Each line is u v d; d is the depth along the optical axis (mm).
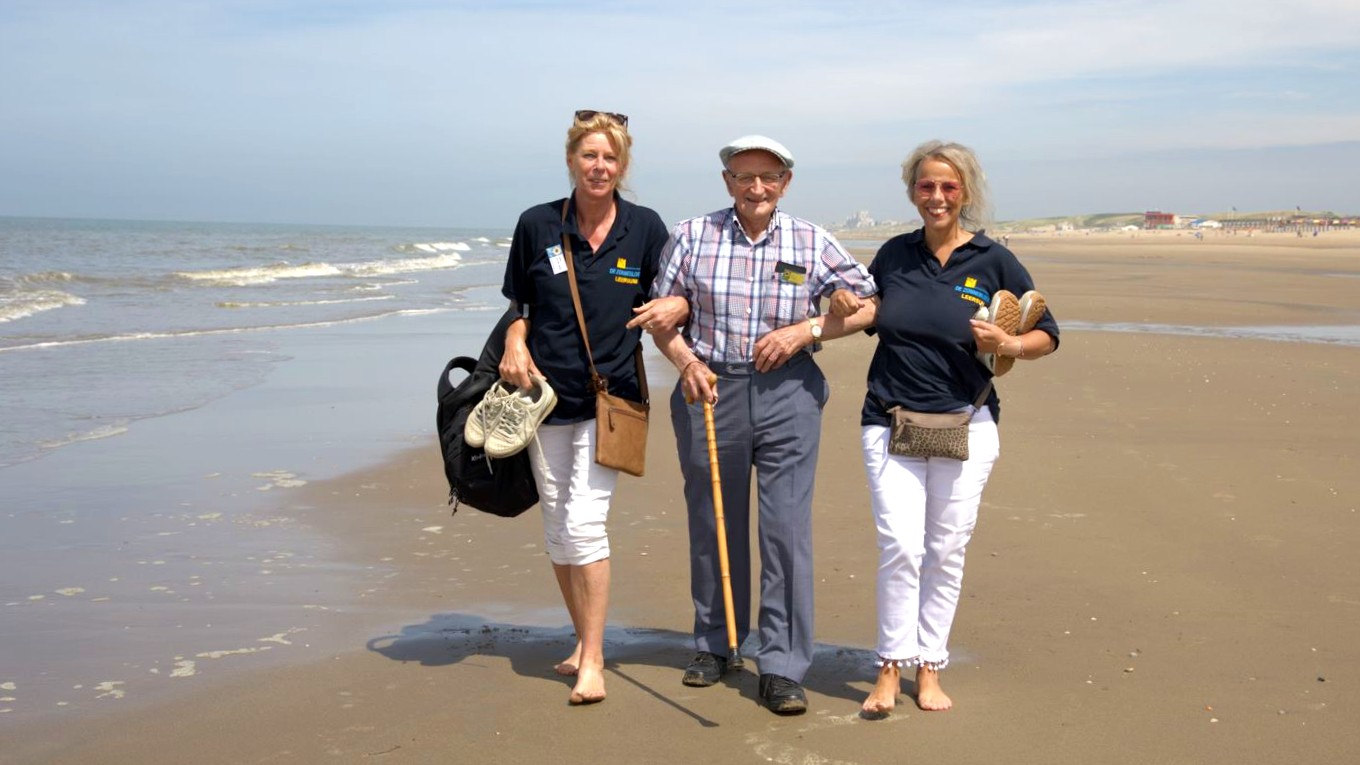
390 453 7527
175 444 7773
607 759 3225
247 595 4730
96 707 3574
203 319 16938
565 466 3844
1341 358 12422
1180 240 106250
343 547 5438
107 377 10828
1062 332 15195
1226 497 6152
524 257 3826
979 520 5754
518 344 3777
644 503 6199
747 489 3850
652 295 3830
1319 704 3557
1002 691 3711
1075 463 6973
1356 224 172500
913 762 3201
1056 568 5008
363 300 21828
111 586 4820
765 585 3689
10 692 3688
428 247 64688
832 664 4020
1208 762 3174
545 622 4469
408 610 4586
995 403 3682
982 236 3615
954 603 3623
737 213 3748
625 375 3820
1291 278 32688
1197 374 10938
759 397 3693
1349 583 4762
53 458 7281
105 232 81875
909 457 3551
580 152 3662
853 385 10555
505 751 3277
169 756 3234
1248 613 4422
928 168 3539
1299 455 7176
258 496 6371
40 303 18500
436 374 11344
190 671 3883
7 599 4629
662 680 3859
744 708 3611
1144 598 4613
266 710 3555
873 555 5277
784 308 3693
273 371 11398
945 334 3502
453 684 3791
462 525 5844
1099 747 3281
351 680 3816
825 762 3205
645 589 4840
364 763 3191
